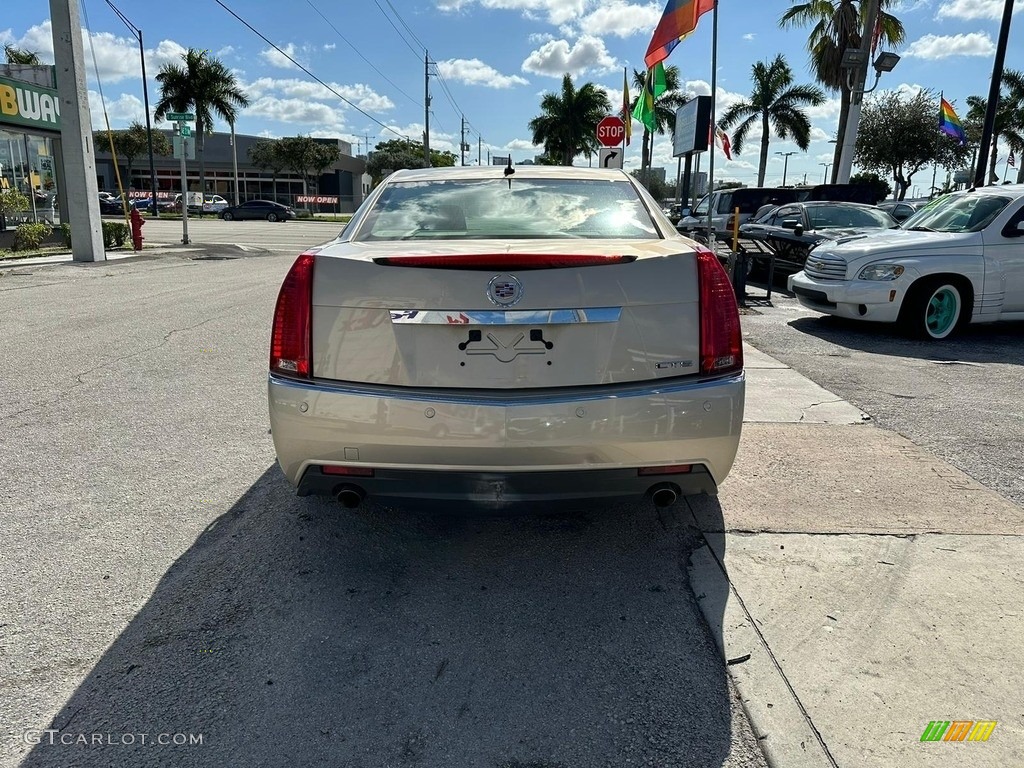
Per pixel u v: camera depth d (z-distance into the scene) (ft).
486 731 7.76
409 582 10.62
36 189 65.46
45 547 11.39
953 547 11.41
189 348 24.98
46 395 19.22
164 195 195.72
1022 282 27.50
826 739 7.59
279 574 10.76
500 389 9.45
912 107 109.60
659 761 7.36
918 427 17.15
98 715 7.93
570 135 176.45
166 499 13.12
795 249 43.32
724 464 9.96
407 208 12.08
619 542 11.75
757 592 10.27
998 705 8.04
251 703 8.13
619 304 9.47
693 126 44.83
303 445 9.69
